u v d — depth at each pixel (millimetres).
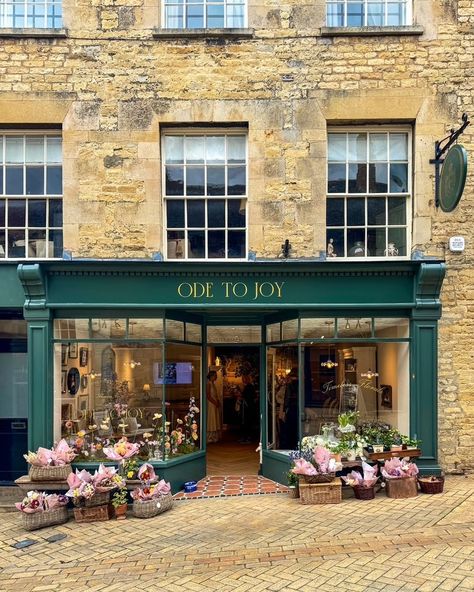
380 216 7738
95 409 7383
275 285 7312
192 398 7887
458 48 7488
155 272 7180
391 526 5512
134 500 6262
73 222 7398
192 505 6613
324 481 6496
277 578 4418
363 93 7438
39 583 4531
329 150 7723
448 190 6812
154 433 7266
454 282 7441
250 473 8195
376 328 7547
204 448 8023
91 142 7418
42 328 7148
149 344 7352
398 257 7699
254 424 10164
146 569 4727
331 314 7492
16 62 7395
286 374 7789
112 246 7418
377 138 7754
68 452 6770
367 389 7547
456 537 5168
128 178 7434
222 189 7719
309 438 7289
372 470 6609
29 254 7660
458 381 7379
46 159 7672
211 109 7434
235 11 7719
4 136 7676
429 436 7258
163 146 7660
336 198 7707
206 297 7289
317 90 7457
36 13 7676
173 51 7438
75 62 7422
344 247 7684
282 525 5688
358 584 4242
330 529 5492
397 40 7488
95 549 5250
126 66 7434
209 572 4598
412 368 7375
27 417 7797
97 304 7160
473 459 7336
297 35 7465
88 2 7430
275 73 7453
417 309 7309
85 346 7422
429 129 7461
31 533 5781
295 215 7465
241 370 10164
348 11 7738
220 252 7719
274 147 7465
